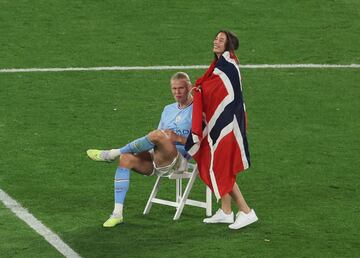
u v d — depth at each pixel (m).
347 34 69.19
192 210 41.81
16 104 56.84
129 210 41.66
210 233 38.81
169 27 69.50
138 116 55.38
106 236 38.44
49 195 43.44
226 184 39.09
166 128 40.91
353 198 43.31
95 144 50.81
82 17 70.69
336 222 40.25
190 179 40.41
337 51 66.56
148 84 60.47
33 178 45.62
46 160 48.16
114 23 69.94
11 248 37.06
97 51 65.69
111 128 53.41
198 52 65.81
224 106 38.91
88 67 63.12
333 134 52.78
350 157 49.09
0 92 58.72
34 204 42.25
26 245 37.44
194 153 39.47
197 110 39.03
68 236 38.41
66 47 66.25
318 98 58.66
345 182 45.44
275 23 70.50
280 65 64.12
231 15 71.62
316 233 38.91
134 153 40.00
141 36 68.06
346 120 55.12
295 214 41.19
